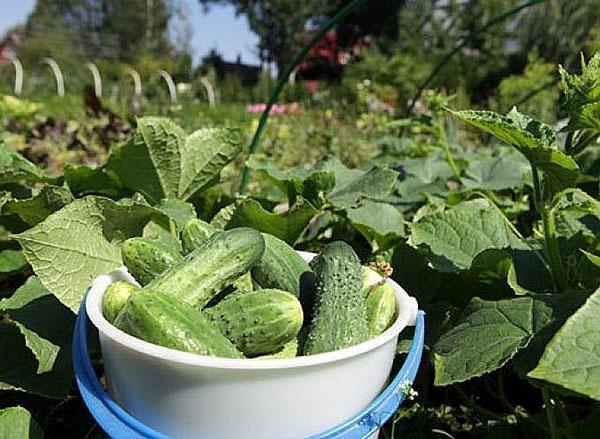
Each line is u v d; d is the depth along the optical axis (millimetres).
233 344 474
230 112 5840
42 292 699
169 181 882
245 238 512
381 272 555
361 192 937
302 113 4445
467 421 768
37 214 807
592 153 1126
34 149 2150
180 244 639
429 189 1247
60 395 625
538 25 9883
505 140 632
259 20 14500
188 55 13789
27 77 9656
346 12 1079
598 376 432
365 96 4410
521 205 1189
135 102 3498
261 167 950
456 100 4430
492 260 690
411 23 12555
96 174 908
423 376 747
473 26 10992
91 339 655
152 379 443
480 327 575
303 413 449
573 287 670
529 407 798
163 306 450
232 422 443
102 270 670
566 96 625
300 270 554
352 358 452
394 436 685
